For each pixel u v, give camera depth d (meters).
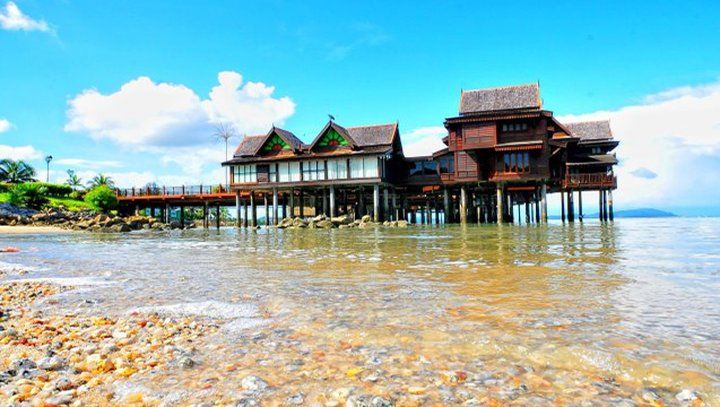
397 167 47.97
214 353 4.02
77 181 84.06
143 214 64.12
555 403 2.75
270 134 44.75
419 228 32.44
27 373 3.70
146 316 5.61
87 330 5.05
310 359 3.74
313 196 51.47
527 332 4.14
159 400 3.08
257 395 3.06
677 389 2.87
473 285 6.73
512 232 23.33
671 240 16.02
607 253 11.17
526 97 40.34
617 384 2.98
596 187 42.41
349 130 46.28
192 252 15.31
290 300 6.08
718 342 3.71
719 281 6.68
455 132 41.59
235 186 45.25
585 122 48.56
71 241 25.75
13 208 52.41
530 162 38.62
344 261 10.77
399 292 6.38
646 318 4.52
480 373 3.27
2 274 10.98
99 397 3.19
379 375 3.31
